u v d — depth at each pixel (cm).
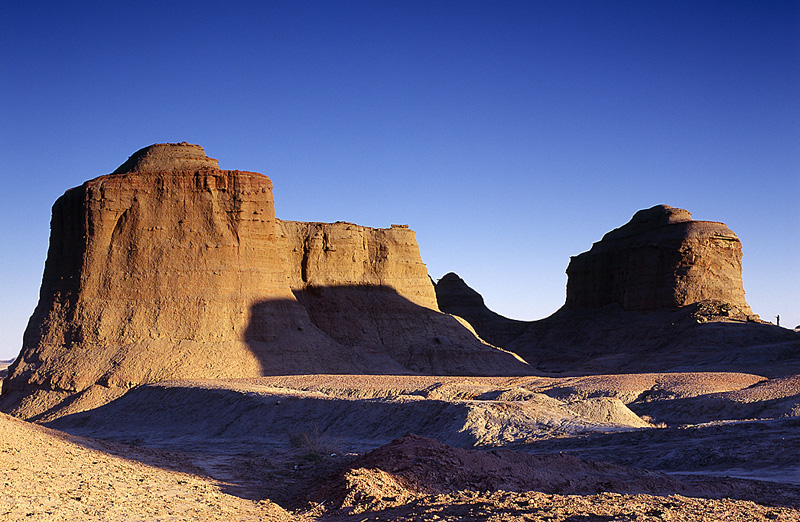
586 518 1591
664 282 13600
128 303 8000
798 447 2972
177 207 8431
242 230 8581
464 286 18112
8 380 7738
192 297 8125
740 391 5497
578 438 3806
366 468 2436
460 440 4094
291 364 8162
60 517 1766
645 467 3061
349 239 10712
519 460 2617
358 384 6481
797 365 8488
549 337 15738
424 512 1831
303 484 2731
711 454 3064
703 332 11675
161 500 2147
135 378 7269
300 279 10288
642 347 12700
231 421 5478
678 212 14688
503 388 6128
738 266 13850
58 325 7931
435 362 9944
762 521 1589
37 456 2469
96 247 8156
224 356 7812
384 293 10794
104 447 3134
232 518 1980
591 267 15838
